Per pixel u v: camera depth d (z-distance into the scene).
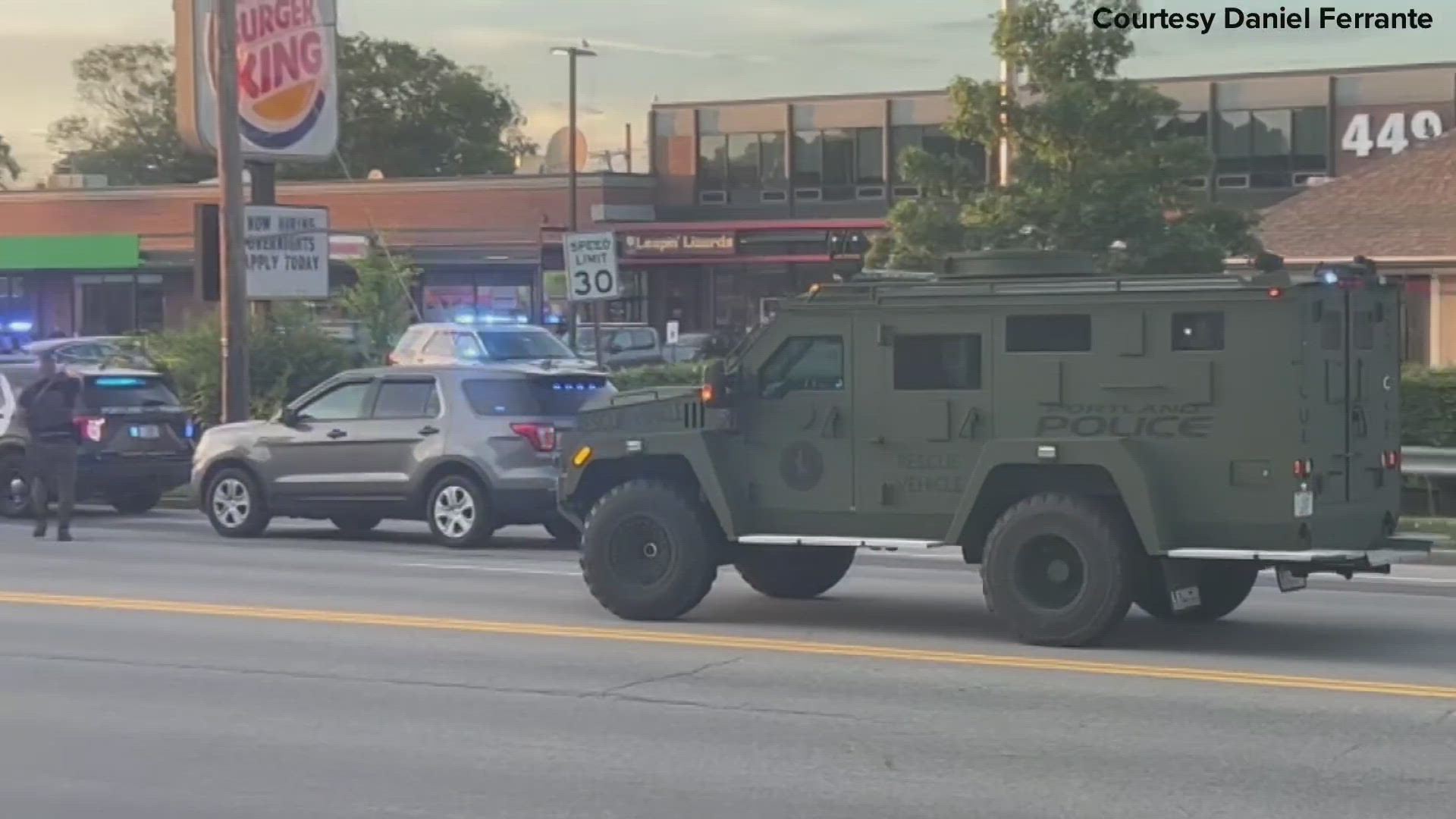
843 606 13.52
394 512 18.47
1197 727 8.95
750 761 8.29
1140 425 11.37
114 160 87.38
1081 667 10.65
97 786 7.90
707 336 47.94
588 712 9.39
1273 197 55.69
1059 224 22.00
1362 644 11.66
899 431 12.05
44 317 66.44
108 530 20.20
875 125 61.56
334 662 10.90
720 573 15.87
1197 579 11.53
